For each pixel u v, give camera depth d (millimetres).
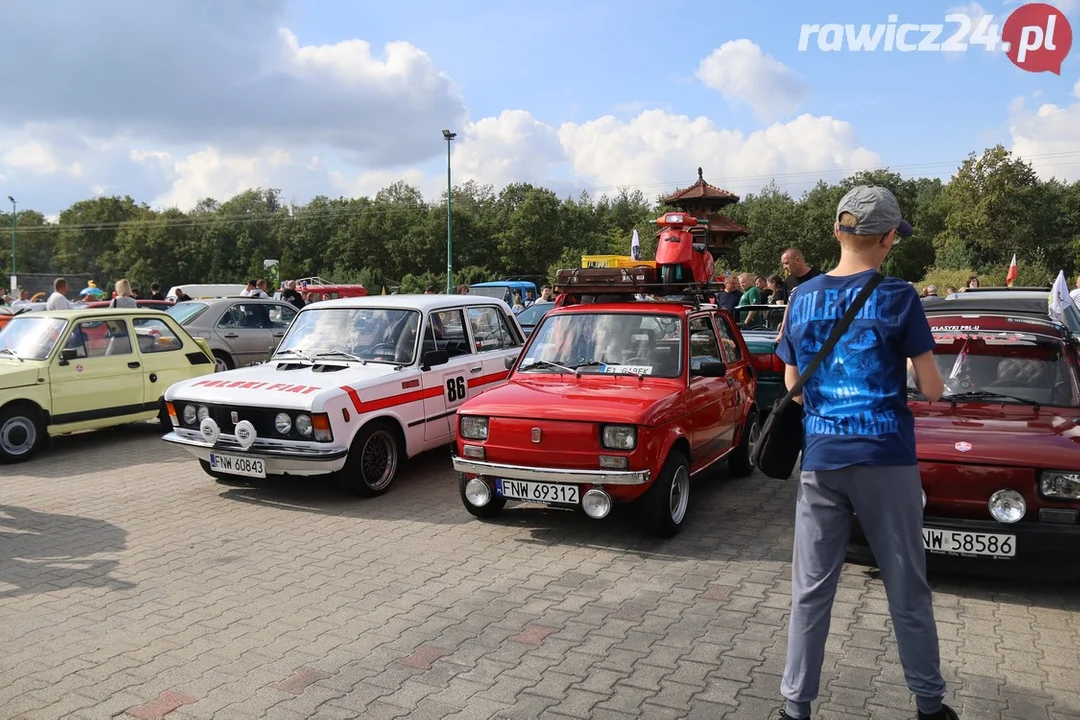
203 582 5191
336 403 6777
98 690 3775
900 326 2934
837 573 3072
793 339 3184
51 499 7285
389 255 73000
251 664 4023
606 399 5863
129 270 86500
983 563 4688
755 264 49875
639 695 3652
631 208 75625
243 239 84000
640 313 6875
